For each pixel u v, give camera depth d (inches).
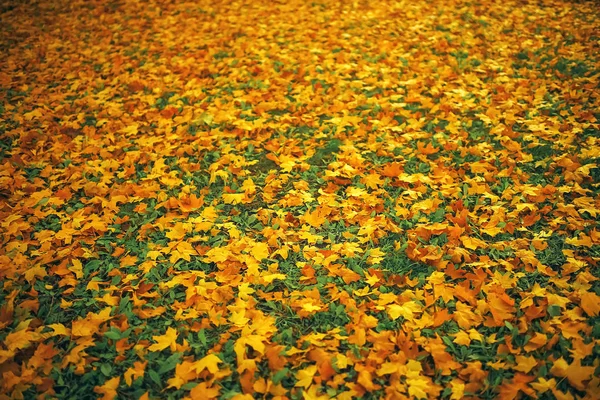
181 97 202.1
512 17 268.4
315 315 107.6
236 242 125.9
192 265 121.6
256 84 209.5
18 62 240.7
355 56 231.0
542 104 182.1
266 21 282.7
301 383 89.7
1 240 126.6
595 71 202.5
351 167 152.3
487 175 145.1
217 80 215.6
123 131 179.8
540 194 136.5
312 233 131.0
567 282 111.8
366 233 127.0
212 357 93.9
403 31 258.8
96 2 324.8
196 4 315.3
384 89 201.9
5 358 94.1
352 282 115.3
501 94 188.1
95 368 97.0
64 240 128.4
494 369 94.0
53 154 164.1
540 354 95.8
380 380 92.0
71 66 236.4
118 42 263.0
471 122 175.2
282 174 153.6
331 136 172.4
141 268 119.3
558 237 125.0
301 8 300.0
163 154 165.0
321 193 143.3
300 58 231.8
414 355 95.3
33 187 147.6
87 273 119.0
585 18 260.8
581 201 132.1
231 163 160.7
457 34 251.4
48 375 94.5
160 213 138.9
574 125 167.0
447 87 198.7
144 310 108.3
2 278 115.6
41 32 279.7
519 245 121.7
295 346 100.4
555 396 86.4
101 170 156.9
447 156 159.5
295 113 186.4
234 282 113.6
